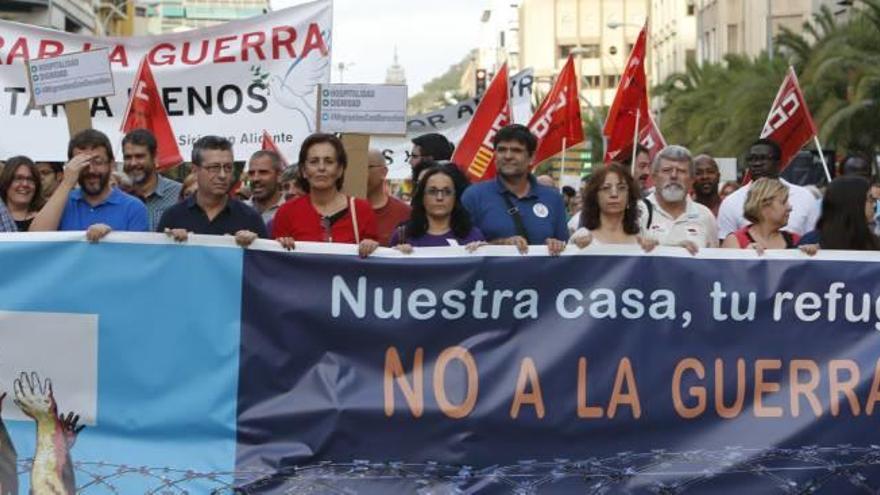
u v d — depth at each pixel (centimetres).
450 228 720
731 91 4212
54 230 719
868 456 633
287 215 741
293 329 614
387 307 617
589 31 13038
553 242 622
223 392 611
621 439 623
